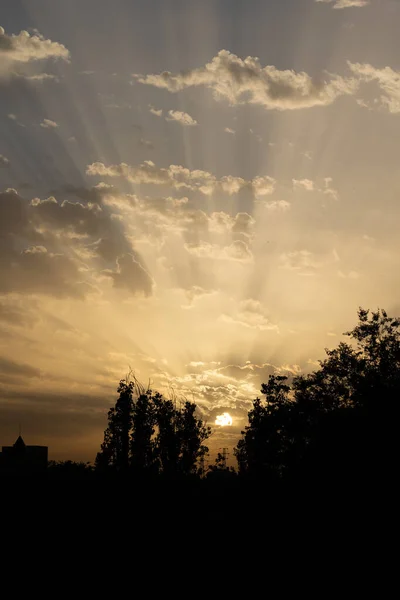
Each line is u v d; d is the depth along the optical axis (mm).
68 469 94188
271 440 68938
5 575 44719
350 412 49438
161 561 50000
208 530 67500
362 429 46906
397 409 47312
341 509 43906
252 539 55219
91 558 51719
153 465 90938
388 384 54688
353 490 44062
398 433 45625
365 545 41562
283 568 43250
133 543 59188
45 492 78500
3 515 68625
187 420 95500
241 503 72000
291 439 66375
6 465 116625
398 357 57844
